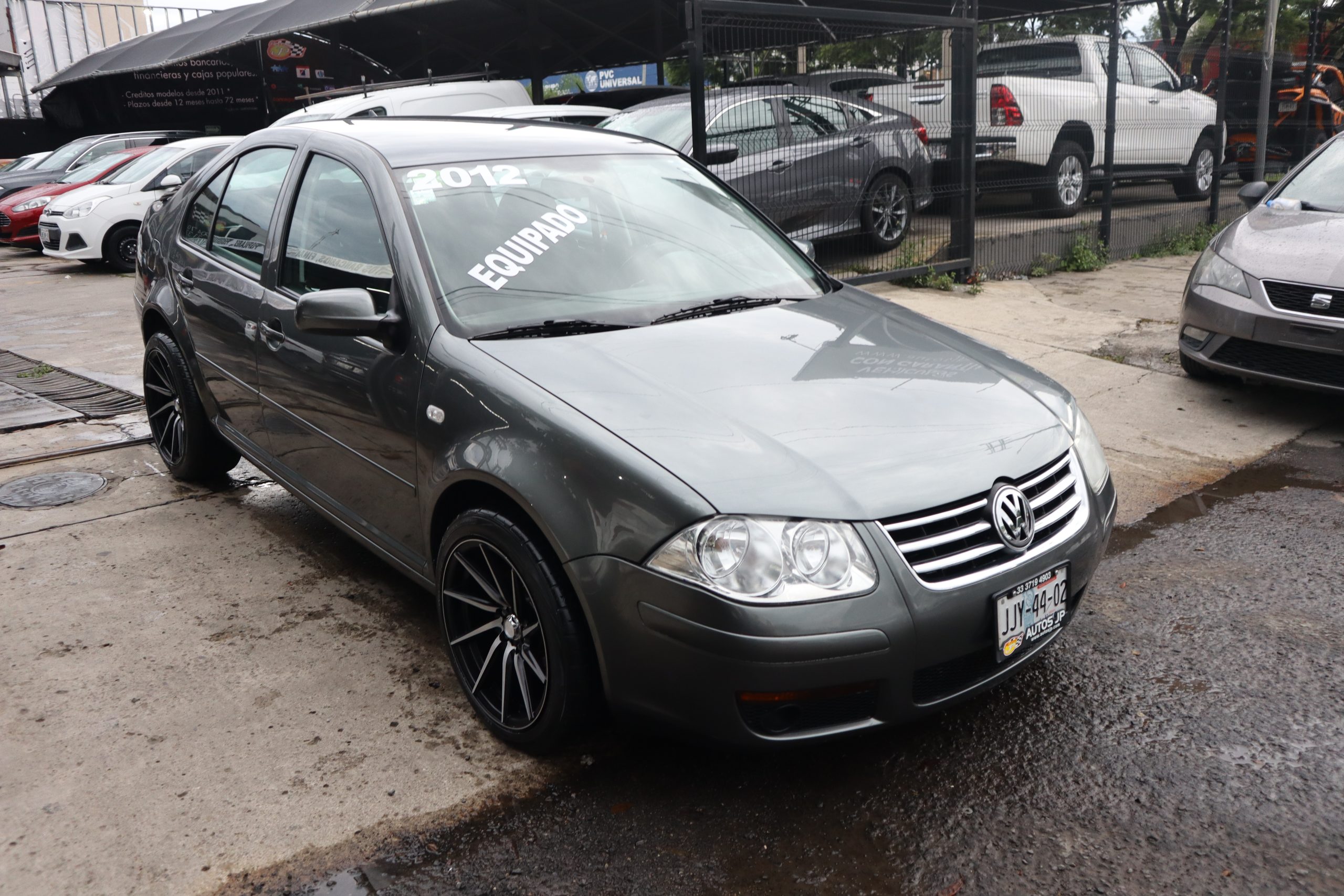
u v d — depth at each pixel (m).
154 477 4.78
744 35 7.04
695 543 2.17
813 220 7.76
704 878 2.21
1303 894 2.13
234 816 2.40
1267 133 12.48
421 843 2.32
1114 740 2.68
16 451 5.14
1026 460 2.53
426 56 17.47
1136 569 3.72
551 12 15.31
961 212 8.88
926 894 2.17
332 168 3.43
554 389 2.53
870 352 2.92
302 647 3.20
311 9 16.17
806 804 2.45
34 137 24.28
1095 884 2.18
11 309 9.94
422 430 2.78
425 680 3.01
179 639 3.25
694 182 3.84
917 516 2.30
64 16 25.50
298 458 3.54
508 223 3.18
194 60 18.36
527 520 2.51
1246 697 2.86
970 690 2.43
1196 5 12.05
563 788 2.52
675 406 2.48
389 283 2.99
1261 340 5.20
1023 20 9.37
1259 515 4.18
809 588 2.17
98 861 2.26
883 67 8.23
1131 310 7.96
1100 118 10.02
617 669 2.32
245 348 3.70
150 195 12.88
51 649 3.18
